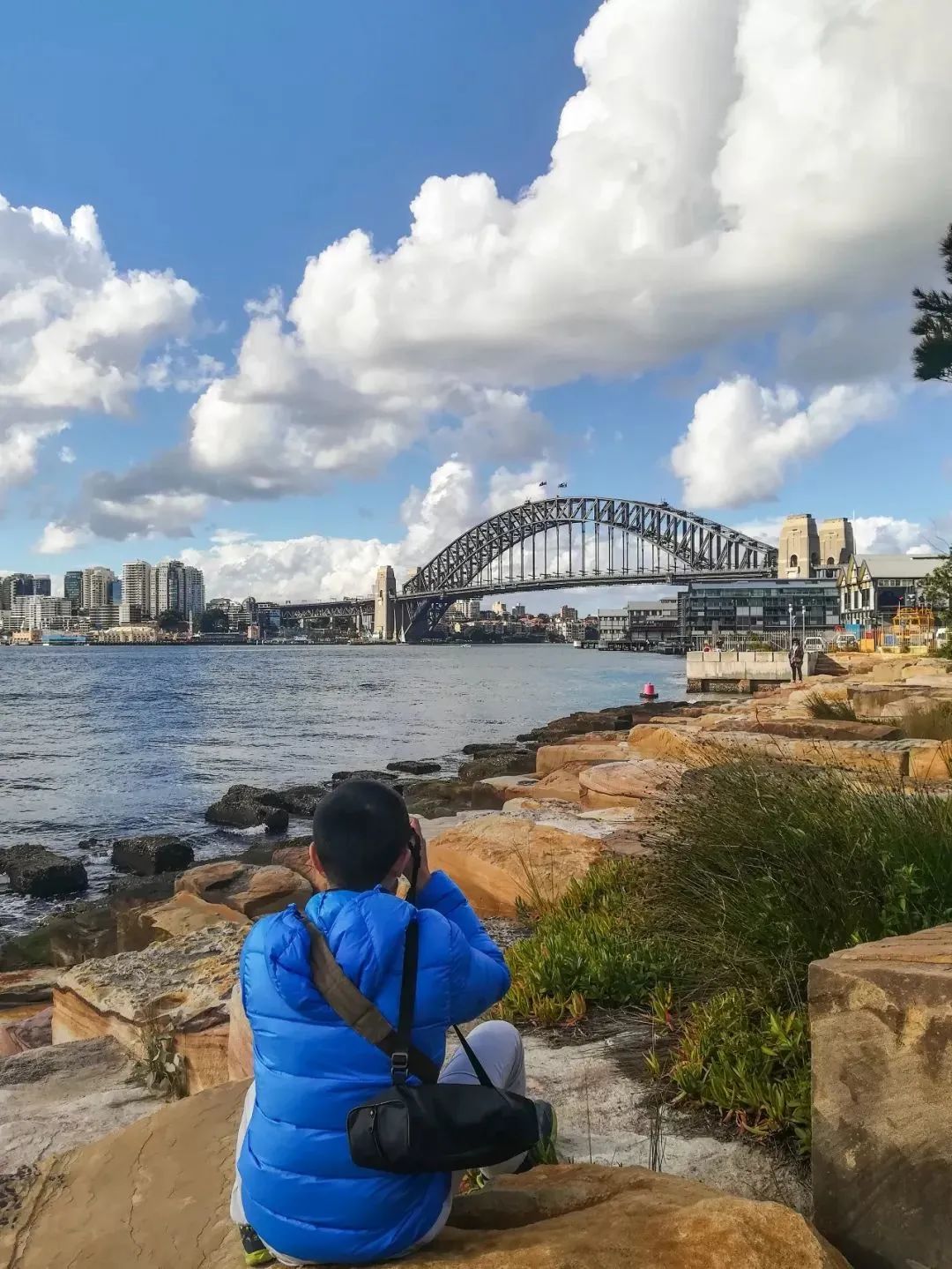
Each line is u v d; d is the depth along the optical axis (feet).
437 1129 6.22
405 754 105.09
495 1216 7.43
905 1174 7.09
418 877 7.55
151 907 30.55
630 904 18.20
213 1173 9.30
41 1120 13.87
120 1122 13.80
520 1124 6.56
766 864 13.96
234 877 33.06
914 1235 7.04
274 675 335.88
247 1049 13.47
